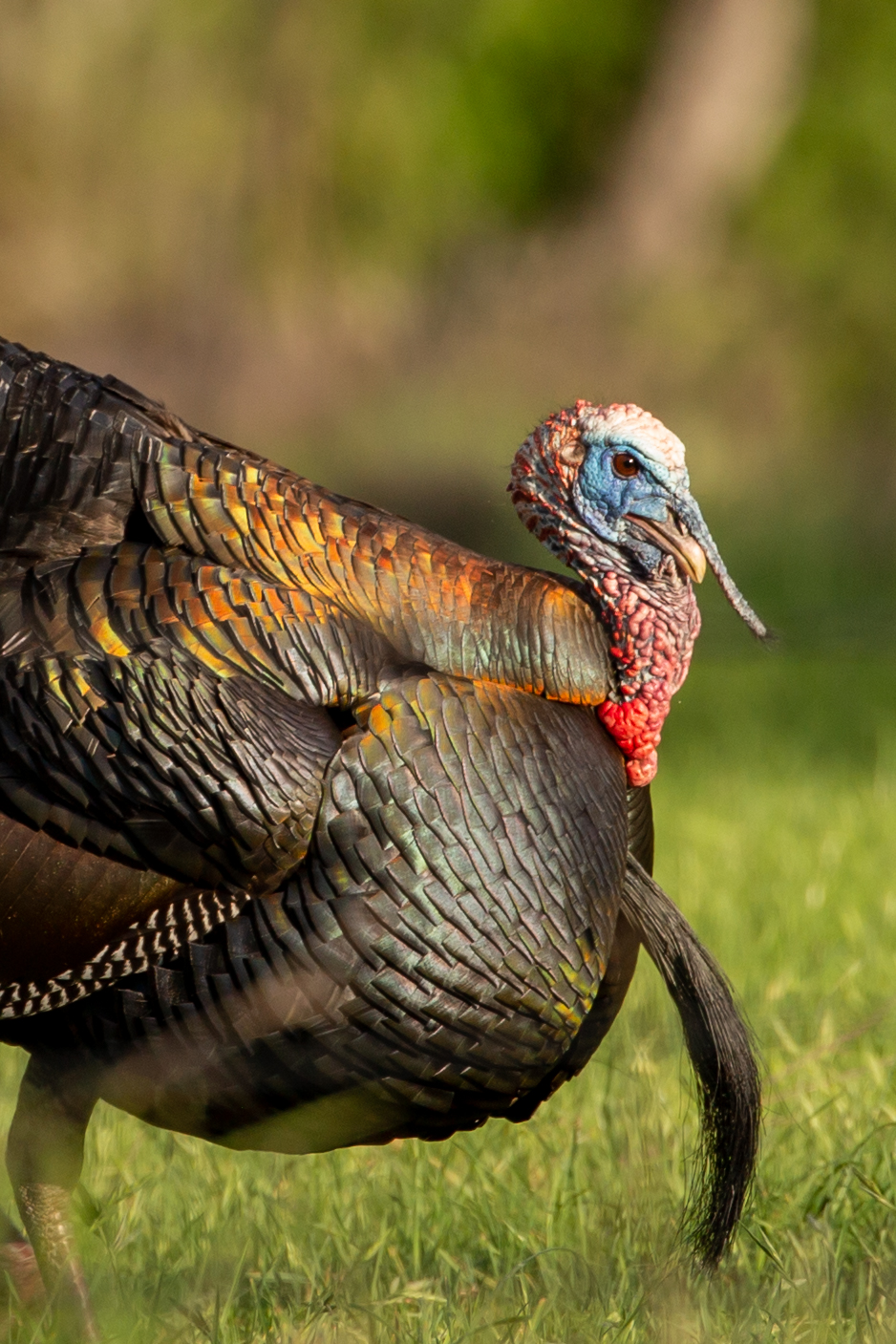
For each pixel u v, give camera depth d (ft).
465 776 34.68
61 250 139.95
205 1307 36.70
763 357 173.78
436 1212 41.37
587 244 181.27
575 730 36.99
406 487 150.82
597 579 38.52
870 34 182.60
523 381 164.14
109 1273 37.40
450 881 34.24
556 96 184.24
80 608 33.96
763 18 182.60
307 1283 37.96
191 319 146.72
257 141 142.20
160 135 137.59
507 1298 37.19
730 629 140.67
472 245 173.88
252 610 34.27
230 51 139.33
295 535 35.42
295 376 151.84
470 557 36.96
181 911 33.86
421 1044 34.68
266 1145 36.55
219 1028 34.12
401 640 35.55
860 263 177.47
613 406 39.01
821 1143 43.93
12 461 35.22
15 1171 35.63
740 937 58.70
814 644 133.69
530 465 39.37
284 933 33.76
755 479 172.24
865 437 175.22
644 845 40.29
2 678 33.53
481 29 171.12
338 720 34.81
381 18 150.61
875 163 179.83
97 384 36.45
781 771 87.61
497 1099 36.19
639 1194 41.04
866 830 71.92
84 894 33.68
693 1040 38.70
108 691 33.37
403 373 158.20
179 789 33.27
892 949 56.95
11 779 33.37
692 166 183.11
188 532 34.91
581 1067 39.34
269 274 145.07
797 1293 36.86
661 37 185.78
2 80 136.56
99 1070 35.01
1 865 33.47
